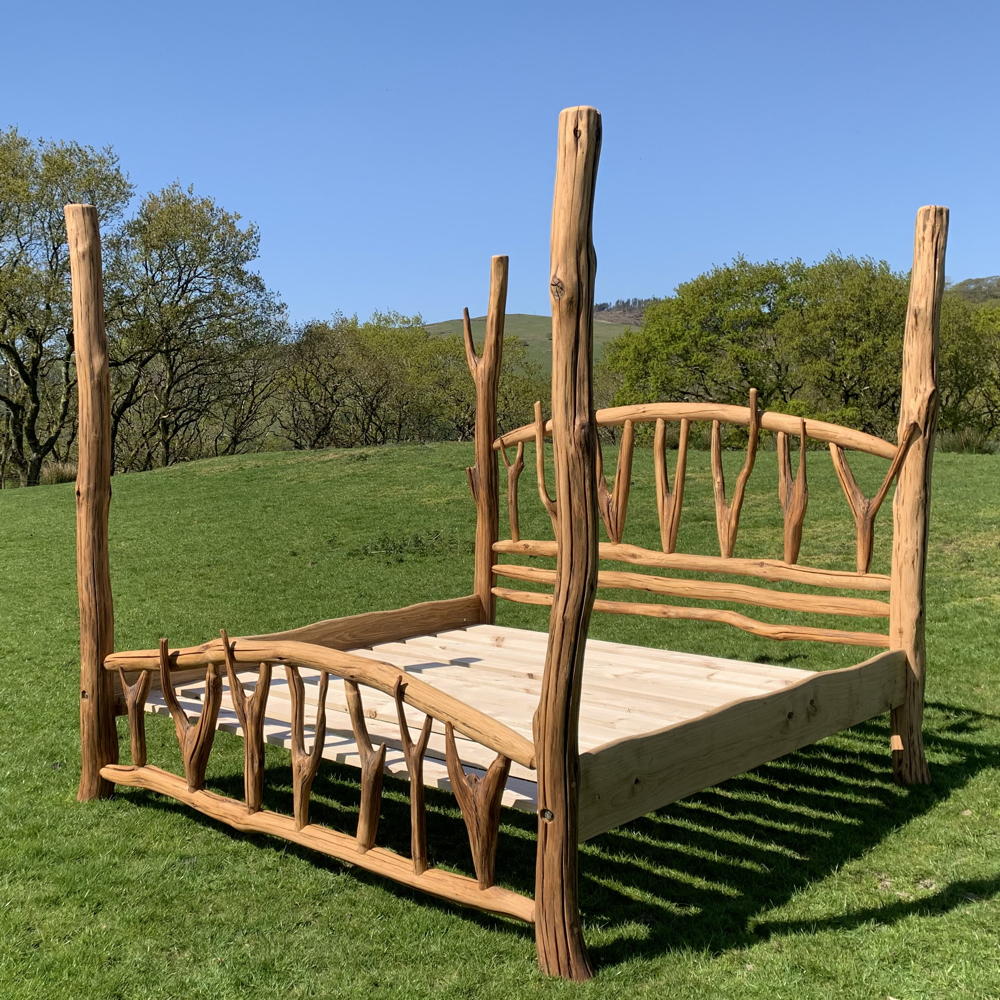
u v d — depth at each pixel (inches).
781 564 205.0
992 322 1284.4
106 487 186.4
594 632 325.7
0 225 1113.4
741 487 209.6
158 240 1178.6
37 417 1320.1
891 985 117.1
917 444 188.5
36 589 433.7
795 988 116.6
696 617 219.1
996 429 1305.4
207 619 365.1
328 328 1535.4
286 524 573.0
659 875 151.6
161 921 137.6
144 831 171.0
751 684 194.1
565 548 116.0
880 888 145.2
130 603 397.7
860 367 1269.7
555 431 116.2
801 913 137.5
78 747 219.8
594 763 122.7
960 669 265.4
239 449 1596.9
